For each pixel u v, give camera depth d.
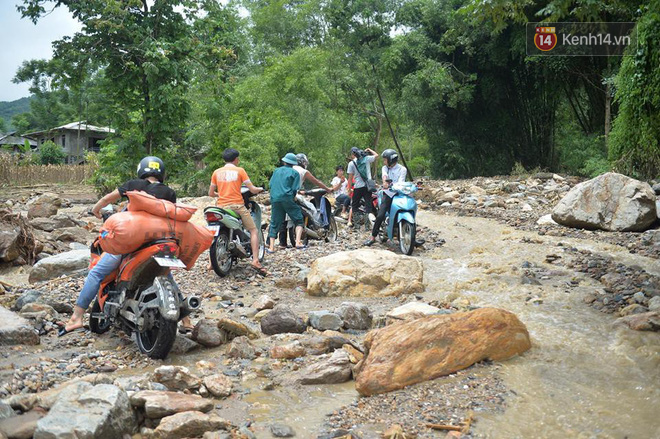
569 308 6.44
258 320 6.37
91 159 35.94
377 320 6.12
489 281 7.76
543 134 31.83
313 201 11.43
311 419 3.94
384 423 3.83
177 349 5.25
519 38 26.06
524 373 4.54
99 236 5.33
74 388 3.76
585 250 9.38
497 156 32.44
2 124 94.38
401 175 10.53
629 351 5.01
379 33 37.44
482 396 4.14
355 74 37.59
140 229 4.96
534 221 13.01
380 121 42.41
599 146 24.38
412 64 32.88
